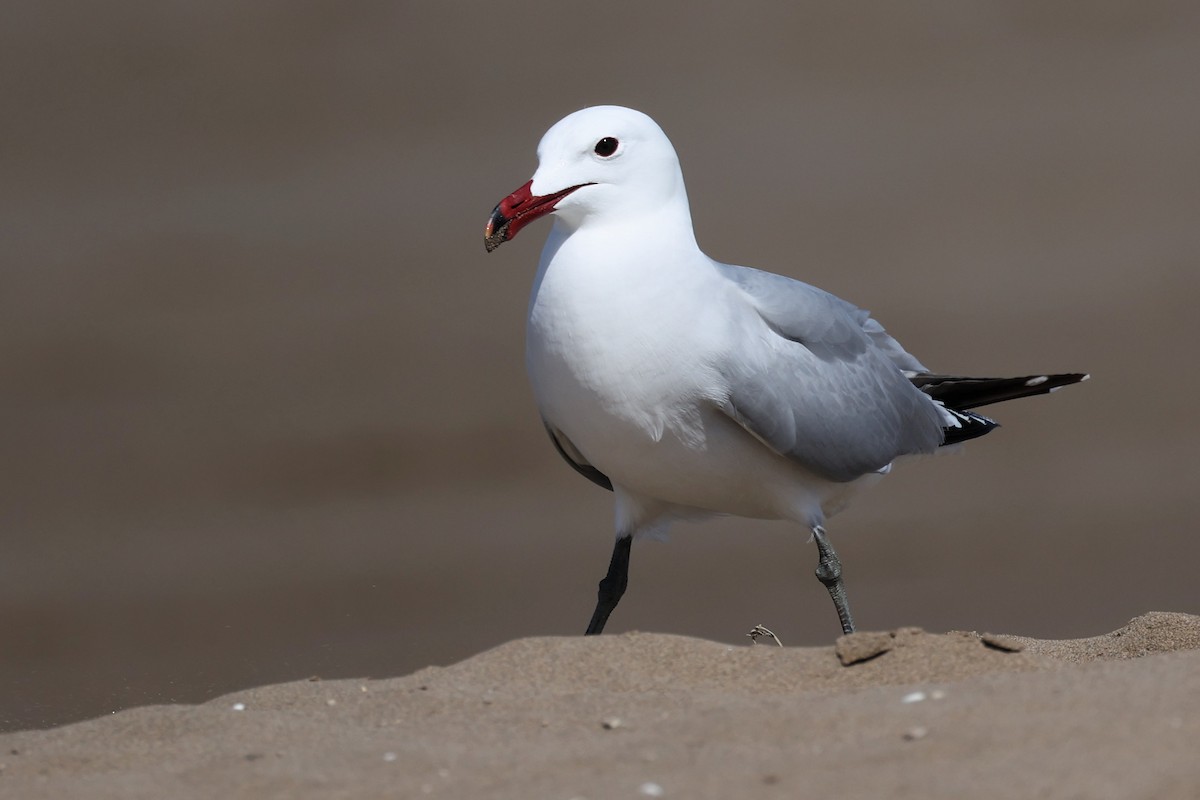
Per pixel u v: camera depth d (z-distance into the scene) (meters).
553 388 7.97
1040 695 5.58
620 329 7.71
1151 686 5.56
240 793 5.25
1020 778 4.86
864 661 6.43
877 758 5.13
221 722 6.17
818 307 8.49
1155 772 4.81
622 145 7.87
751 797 4.91
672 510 8.62
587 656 6.69
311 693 6.57
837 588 8.38
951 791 4.82
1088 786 4.77
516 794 5.09
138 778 5.48
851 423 8.41
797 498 8.39
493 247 7.90
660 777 5.14
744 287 8.30
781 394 8.04
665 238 7.88
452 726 5.95
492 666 6.69
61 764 5.80
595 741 5.59
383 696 6.38
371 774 5.37
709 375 7.82
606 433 7.95
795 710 5.68
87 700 10.57
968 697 5.66
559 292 7.82
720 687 6.37
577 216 7.91
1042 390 9.70
